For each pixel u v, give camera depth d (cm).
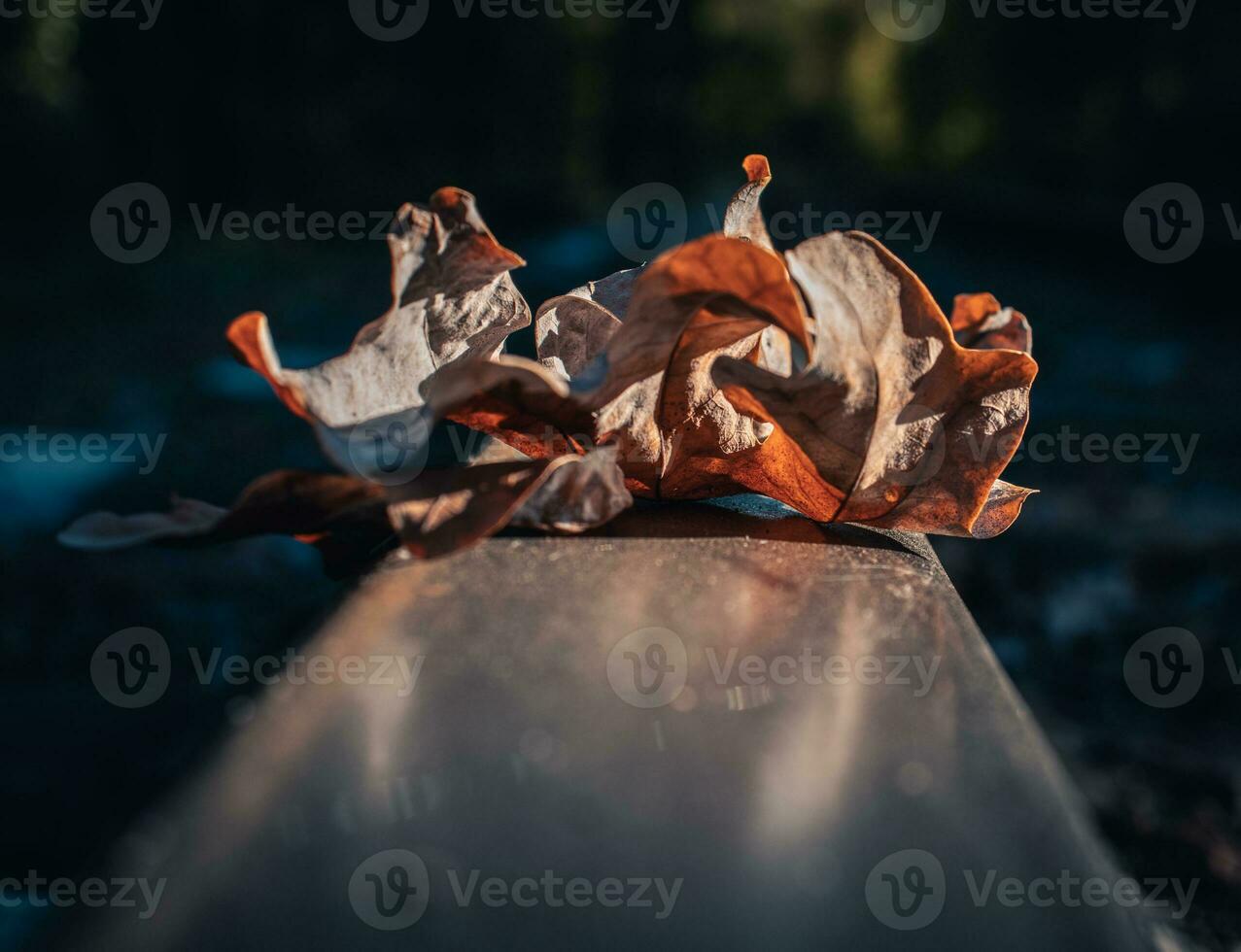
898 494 45
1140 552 162
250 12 420
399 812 35
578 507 45
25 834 86
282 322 306
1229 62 573
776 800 35
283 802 35
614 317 48
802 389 44
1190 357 314
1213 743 112
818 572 43
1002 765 36
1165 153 604
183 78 421
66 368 248
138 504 169
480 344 46
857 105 1075
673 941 33
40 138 372
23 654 122
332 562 45
